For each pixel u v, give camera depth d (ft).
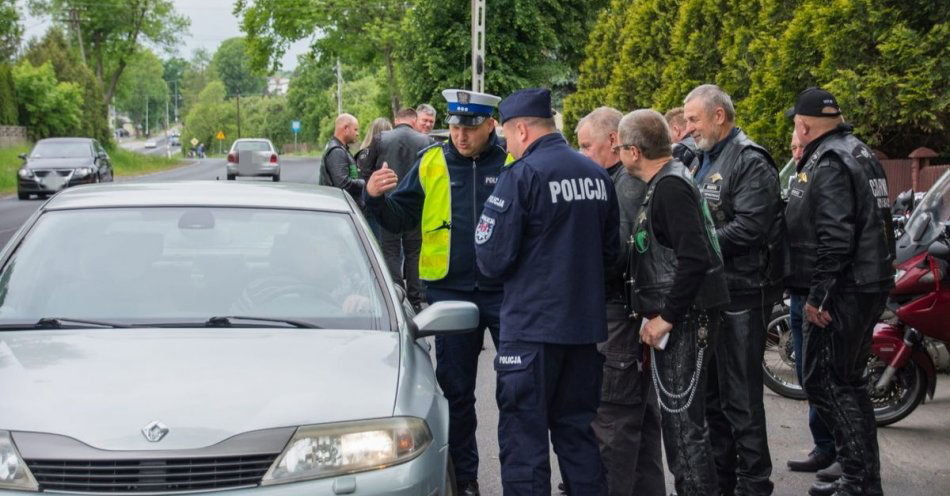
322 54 165.58
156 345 12.73
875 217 15.89
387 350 13.08
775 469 18.97
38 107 194.90
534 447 14.03
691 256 13.64
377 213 17.01
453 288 17.11
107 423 10.84
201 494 10.62
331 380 12.00
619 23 74.64
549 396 14.25
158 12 256.93
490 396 24.18
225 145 460.55
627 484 15.35
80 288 14.19
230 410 11.16
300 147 441.27
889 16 36.37
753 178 15.70
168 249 14.93
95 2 249.96
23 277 14.38
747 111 45.21
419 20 101.86
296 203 16.11
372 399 11.75
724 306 14.21
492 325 17.11
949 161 40.60
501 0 96.37
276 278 14.60
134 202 15.94
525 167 14.01
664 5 62.69
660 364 14.29
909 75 35.45
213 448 10.75
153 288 14.23
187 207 15.80
